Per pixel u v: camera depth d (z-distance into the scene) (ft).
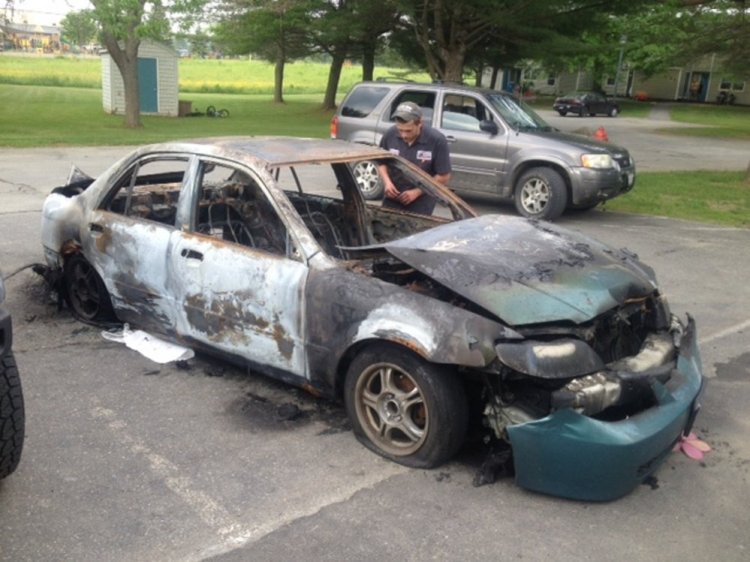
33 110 99.04
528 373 10.41
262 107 125.90
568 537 10.41
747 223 36.14
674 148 80.02
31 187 37.86
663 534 10.59
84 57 266.16
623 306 12.57
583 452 10.51
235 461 12.15
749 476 12.37
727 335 19.53
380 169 18.26
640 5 66.69
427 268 12.01
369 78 110.22
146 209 17.65
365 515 10.77
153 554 9.76
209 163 15.11
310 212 18.40
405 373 11.73
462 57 67.77
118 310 16.75
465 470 12.02
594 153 33.88
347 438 13.01
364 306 12.12
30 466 11.82
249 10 90.53
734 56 67.82
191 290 14.73
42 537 10.03
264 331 13.66
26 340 16.98
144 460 12.10
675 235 32.50
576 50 71.46
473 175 36.37
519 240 13.51
